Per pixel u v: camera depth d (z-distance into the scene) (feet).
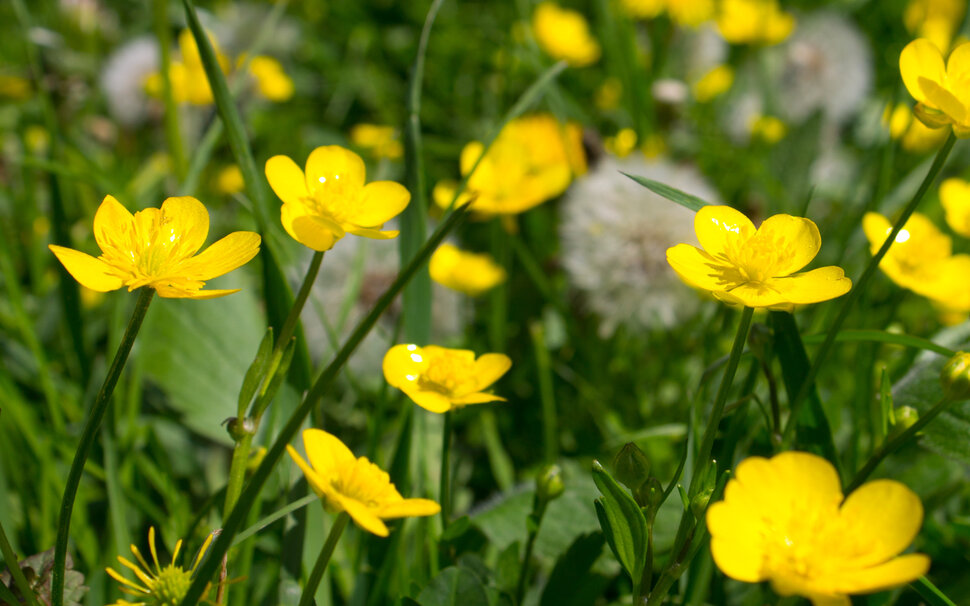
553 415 1.81
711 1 3.27
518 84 3.25
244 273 2.19
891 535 1.28
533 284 2.49
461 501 1.84
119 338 1.74
